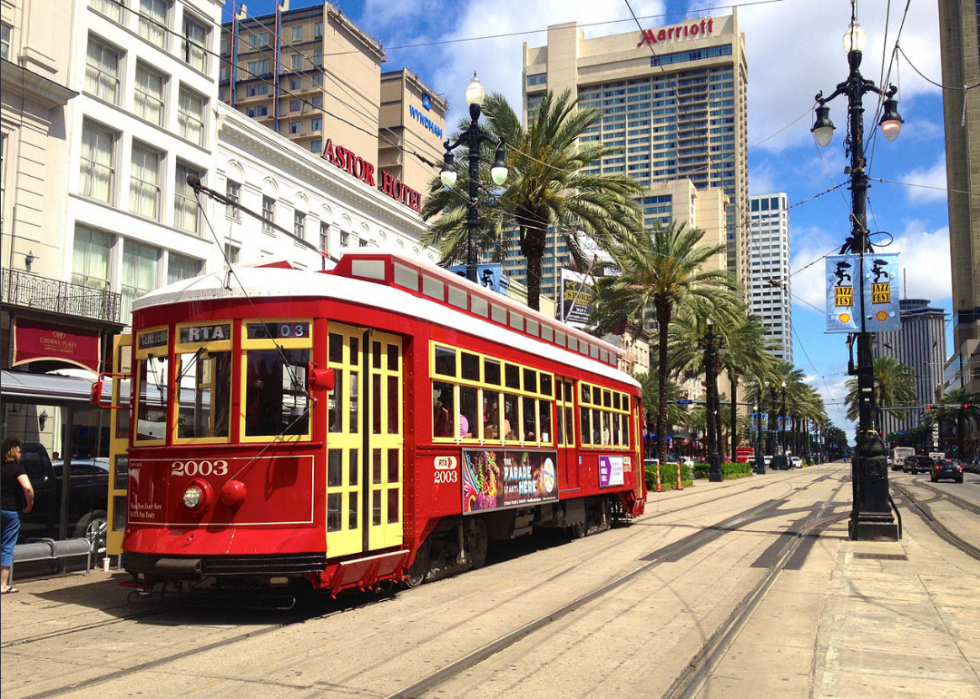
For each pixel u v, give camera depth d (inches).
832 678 254.5
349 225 1467.8
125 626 325.1
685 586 423.2
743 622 338.6
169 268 1078.4
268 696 231.6
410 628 320.8
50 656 275.6
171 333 352.5
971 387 3927.2
